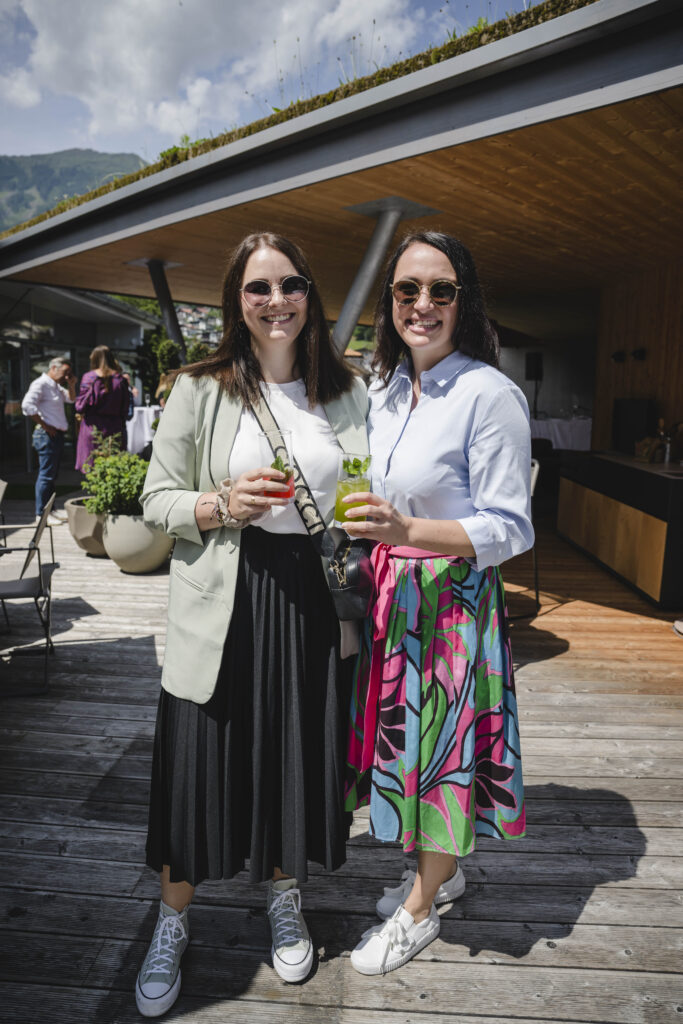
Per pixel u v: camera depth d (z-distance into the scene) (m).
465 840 1.52
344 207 5.15
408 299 1.50
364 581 1.43
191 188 5.44
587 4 3.05
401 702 1.52
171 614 1.53
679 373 6.97
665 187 4.59
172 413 1.54
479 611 1.52
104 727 2.89
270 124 4.55
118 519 5.16
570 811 2.33
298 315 1.53
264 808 1.50
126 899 1.87
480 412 1.45
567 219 5.43
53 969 1.62
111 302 13.45
